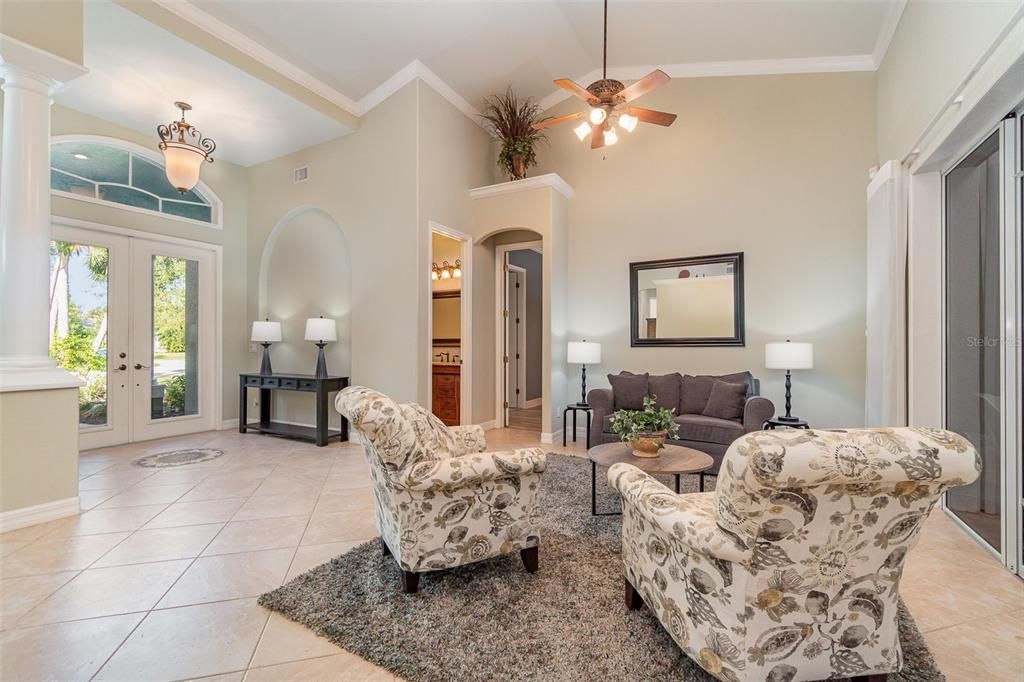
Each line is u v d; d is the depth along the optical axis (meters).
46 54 2.77
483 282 5.85
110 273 4.83
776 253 4.65
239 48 3.94
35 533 2.62
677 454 2.80
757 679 1.29
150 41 3.55
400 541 1.95
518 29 4.46
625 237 5.34
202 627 1.76
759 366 4.69
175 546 2.47
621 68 5.19
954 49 2.63
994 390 2.46
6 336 2.72
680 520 1.42
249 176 6.07
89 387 4.66
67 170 4.53
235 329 5.94
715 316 4.86
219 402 5.74
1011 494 2.25
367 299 4.99
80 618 1.82
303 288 5.69
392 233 4.81
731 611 1.31
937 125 2.80
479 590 2.01
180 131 4.38
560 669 1.52
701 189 4.97
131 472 3.86
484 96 5.46
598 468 4.00
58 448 2.84
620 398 4.57
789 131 4.62
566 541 2.51
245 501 3.17
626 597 1.89
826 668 1.34
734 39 4.45
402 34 4.22
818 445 1.11
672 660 1.56
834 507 1.21
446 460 1.97
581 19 4.38
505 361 6.16
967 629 1.76
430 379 4.81
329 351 5.48
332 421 5.42
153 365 5.19
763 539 1.22
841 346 4.40
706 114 4.96
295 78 4.41
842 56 4.42
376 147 4.95
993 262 2.50
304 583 2.05
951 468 1.14
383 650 1.61
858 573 1.31
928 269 3.17
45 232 2.86
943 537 2.62
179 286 5.43
